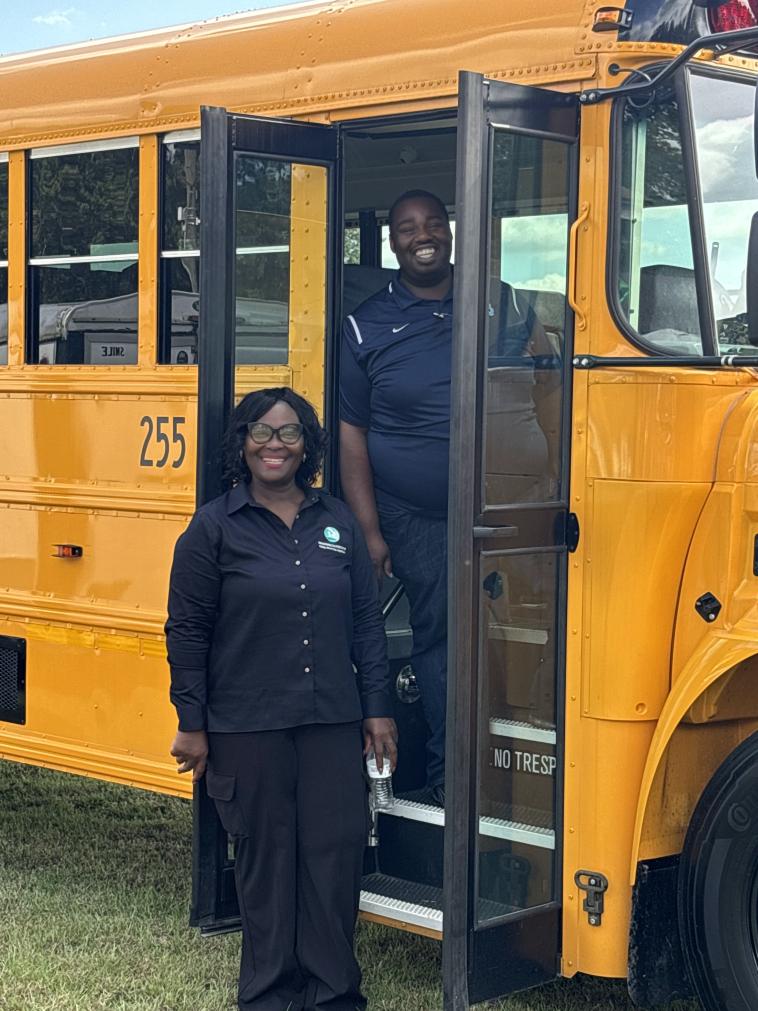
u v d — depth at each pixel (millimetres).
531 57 3783
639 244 3688
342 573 3896
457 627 3570
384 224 5125
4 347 5098
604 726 3701
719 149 3723
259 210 4051
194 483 4469
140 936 4609
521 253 3633
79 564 4840
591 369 3711
